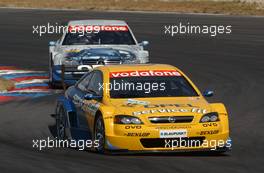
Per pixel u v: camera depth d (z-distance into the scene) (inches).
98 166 1312.7
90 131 1517.0
